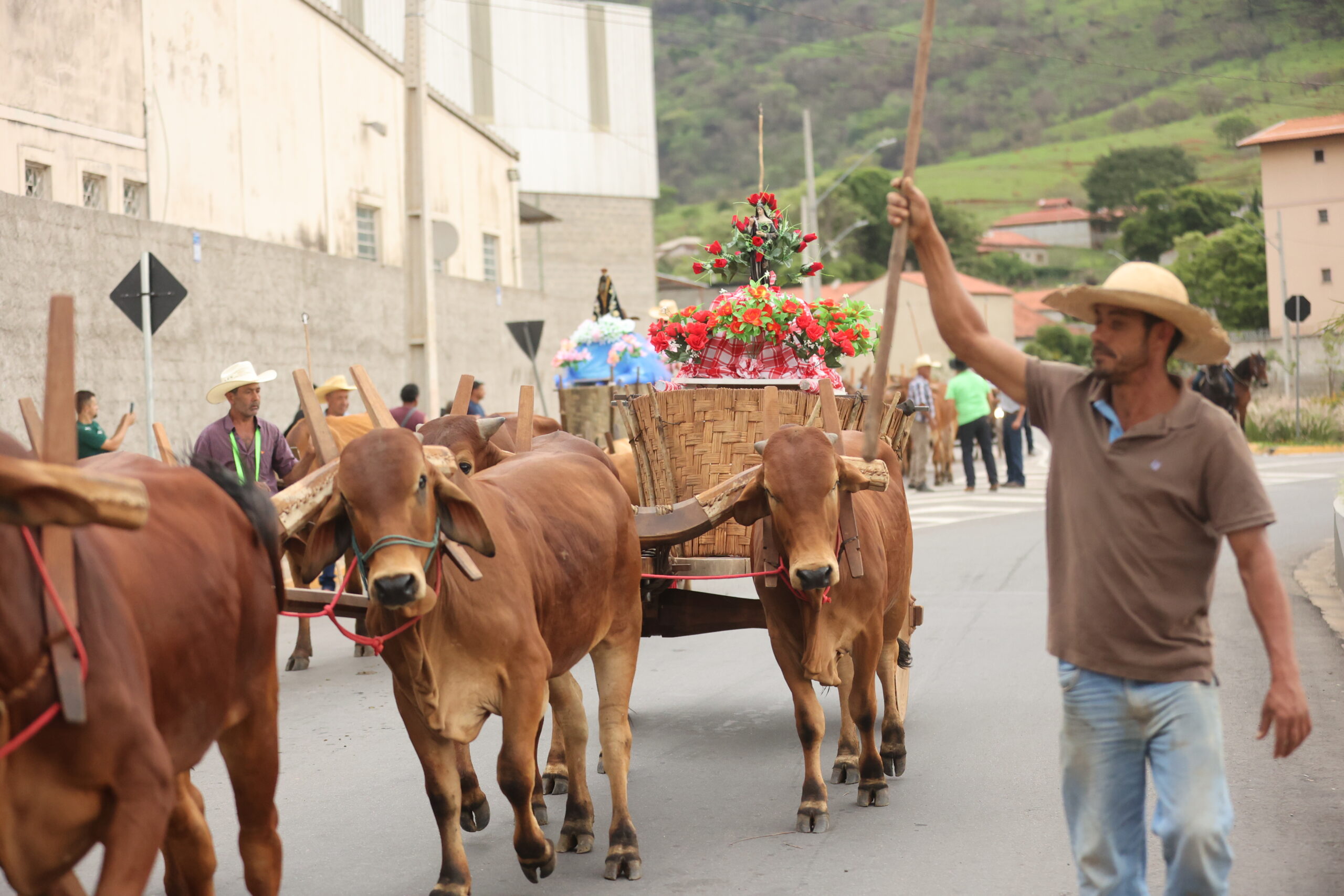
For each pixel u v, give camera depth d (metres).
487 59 43.47
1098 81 180.12
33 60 15.72
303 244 22.97
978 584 13.48
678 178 156.38
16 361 13.40
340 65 24.56
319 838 6.30
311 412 5.61
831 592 6.29
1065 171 163.12
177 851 4.47
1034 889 5.32
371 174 26.05
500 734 8.35
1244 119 156.00
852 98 171.25
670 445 7.79
